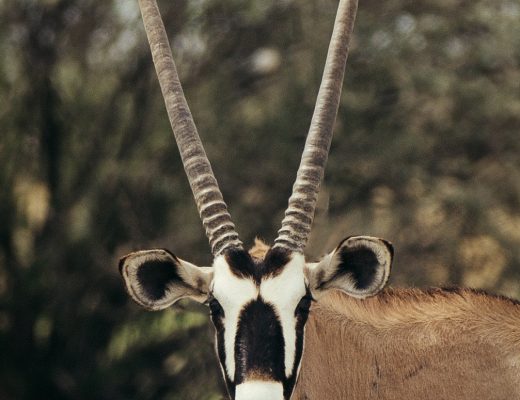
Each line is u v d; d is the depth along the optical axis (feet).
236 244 49.78
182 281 49.88
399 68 134.51
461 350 55.42
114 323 130.62
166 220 133.69
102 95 140.05
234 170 134.10
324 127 53.42
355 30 136.36
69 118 139.13
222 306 47.98
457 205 129.08
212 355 118.11
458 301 56.70
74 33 139.54
